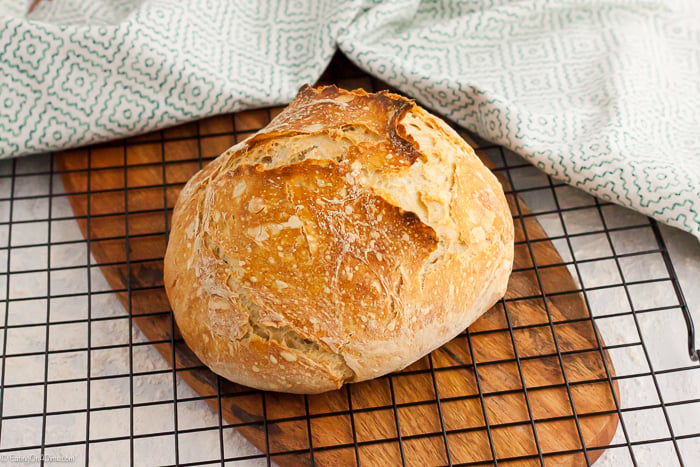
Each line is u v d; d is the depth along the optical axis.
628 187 0.67
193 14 0.74
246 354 0.59
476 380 0.63
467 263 0.60
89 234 0.69
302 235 0.58
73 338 0.66
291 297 0.58
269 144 0.61
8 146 0.72
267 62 0.75
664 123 0.72
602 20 0.76
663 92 0.73
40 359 0.66
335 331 0.58
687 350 0.66
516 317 0.66
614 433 0.62
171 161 0.73
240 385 0.63
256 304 0.58
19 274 0.69
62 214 0.72
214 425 0.63
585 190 0.69
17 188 0.73
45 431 0.62
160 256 0.69
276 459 0.61
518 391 0.63
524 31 0.76
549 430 0.62
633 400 0.64
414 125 0.62
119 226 0.70
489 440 0.61
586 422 0.62
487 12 0.75
